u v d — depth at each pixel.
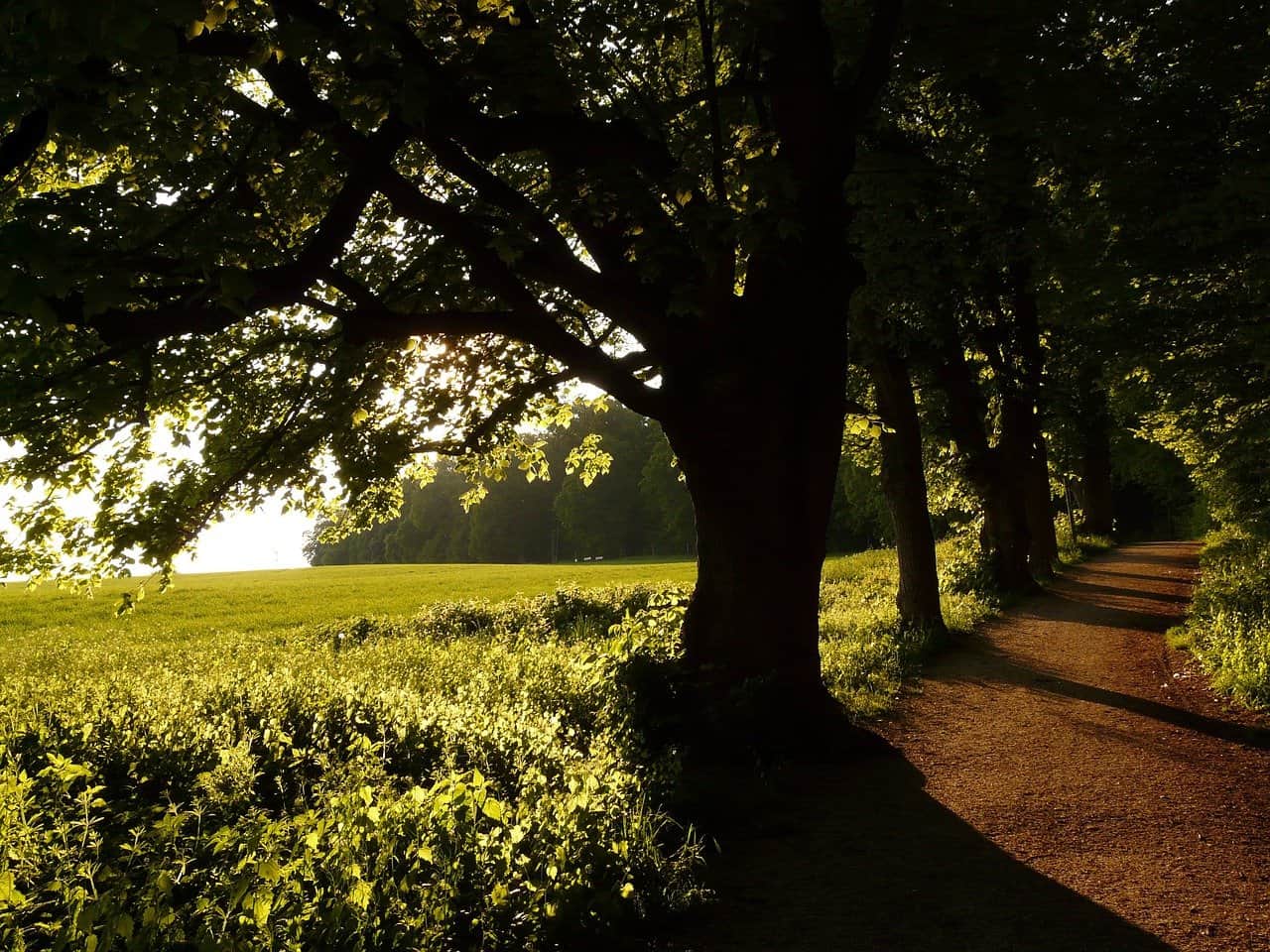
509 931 4.24
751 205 7.89
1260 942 4.48
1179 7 9.72
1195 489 44.84
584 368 8.48
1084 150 9.62
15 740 7.13
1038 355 17.95
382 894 4.16
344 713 8.10
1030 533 23.81
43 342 7.86
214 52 6.20
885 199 10.47
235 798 5.95
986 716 9.93
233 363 10.14
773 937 4.56
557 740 7.49
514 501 103.25
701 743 8.05
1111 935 4.57
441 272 8.94
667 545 93.56
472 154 7.69
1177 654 13.73
